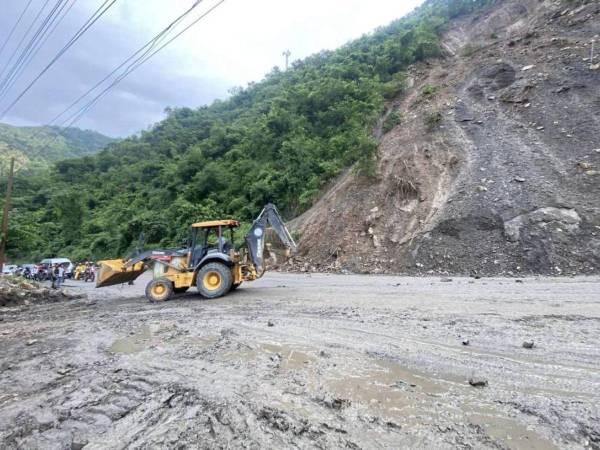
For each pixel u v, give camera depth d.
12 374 4.54
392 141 21.59
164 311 8.10
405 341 4.66
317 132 32.69
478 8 40.16
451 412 2.83
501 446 2.34
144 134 74.62
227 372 3.96
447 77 26.16
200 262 9.68
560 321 5.21
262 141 36.88
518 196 13.98
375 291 8.95
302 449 2.44
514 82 21.33
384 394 3.20
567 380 3.27
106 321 7.48
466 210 14.37
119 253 37.19
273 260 18.77
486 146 17.64
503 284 9.06
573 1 25.38
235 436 2.67
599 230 11.58
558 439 2.39
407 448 2.38
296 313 6.79
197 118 71.06
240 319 6.59
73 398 3.62
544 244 11.82
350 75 36.03
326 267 16.14
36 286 13.63
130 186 54.66
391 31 45.84
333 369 3.85
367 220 17.22
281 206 28.88
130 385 3.82
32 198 58.06
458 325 5.26
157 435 2.79
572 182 13.77
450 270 12.57
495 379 3.39
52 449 2.76
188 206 34.75
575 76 19.08
